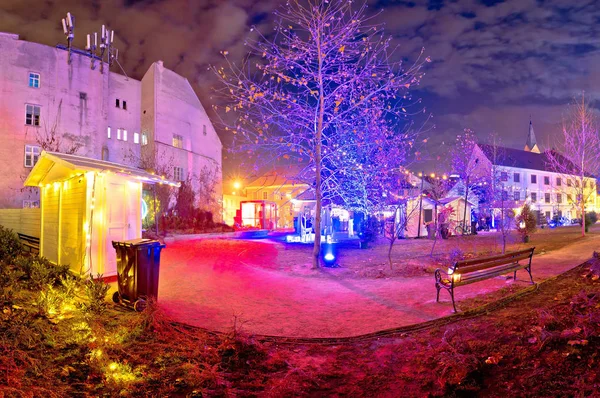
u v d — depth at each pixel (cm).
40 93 3092
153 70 3756
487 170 4175
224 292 954
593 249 1424
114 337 571
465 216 3203
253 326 682
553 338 495
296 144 1322
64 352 516
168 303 834
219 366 519
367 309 780
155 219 2978
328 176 1470
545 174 5678
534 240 2239
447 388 442
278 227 4856
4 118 2927
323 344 601
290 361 543
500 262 806
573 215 5834
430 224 2614
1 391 390
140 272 734
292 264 1438
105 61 3544
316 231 1321
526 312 640
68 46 3300
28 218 1725
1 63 2947
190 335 623
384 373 504
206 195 4312
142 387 451
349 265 1401
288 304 839
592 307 576
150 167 3406
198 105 4416
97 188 1040
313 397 451
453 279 720
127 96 3769
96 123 3422
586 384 397
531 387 416
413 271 1173
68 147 3216
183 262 1488
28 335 516
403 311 746
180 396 441
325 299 881
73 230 1108
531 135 7938
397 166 1878
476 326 611
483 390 433
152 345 568
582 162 2411
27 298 738
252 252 1833
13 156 2947
